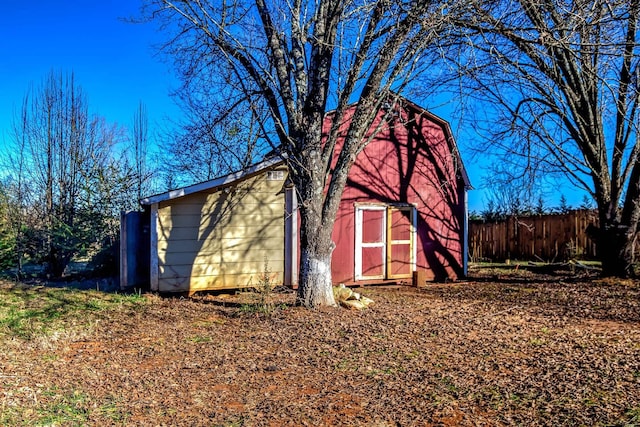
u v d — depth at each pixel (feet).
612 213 37.35
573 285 35.96
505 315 25.85
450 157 44.34
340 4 26.32
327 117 37.86
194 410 13.26
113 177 47.83
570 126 37.96
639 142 34.78
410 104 41.01
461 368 16.66
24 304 29.04
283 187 35.70
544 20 28.12
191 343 20.36
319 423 12.39
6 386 14.62
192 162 63.05
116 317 25.62
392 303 29.94
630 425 11.57
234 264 34.68
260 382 15.52
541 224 54.60
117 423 12.36
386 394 14.34
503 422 12.23
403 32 24.80
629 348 18.49
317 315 25.36
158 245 33.19
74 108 48.55
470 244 65.36
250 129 37.40
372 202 40.55
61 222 44.93
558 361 17.11
